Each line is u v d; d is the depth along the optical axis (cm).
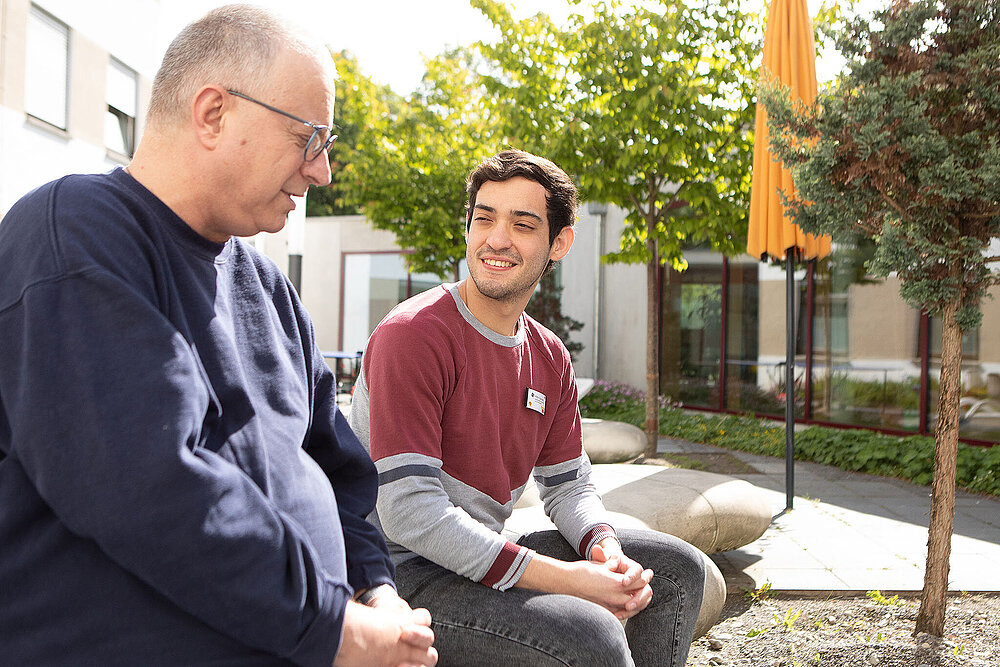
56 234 110
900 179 322
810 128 358
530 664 163
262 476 125
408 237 1327
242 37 125
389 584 146
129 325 108
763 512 422
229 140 125
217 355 126
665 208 879
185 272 127
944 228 324
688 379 1335
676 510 386
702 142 820
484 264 202
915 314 922
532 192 203
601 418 1252
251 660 115
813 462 870
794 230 580
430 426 186
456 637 170
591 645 160
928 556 336
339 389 1678
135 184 126
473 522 183
